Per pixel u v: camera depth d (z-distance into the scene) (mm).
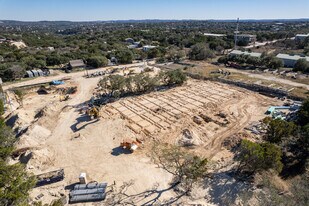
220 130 46094
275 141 37000
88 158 37594
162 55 125000
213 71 89250
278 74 81812
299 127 36531
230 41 154000
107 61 104875
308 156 32812
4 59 107938
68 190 30859
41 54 113000
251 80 75125
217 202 28547
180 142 41562
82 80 82125
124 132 44906
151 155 37531
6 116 55969
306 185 25594
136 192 30266
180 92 68562
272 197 24188
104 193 29594
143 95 66625
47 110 54375
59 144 41719
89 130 45969
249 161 31125
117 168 35000
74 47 157625
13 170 24812
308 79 74750
